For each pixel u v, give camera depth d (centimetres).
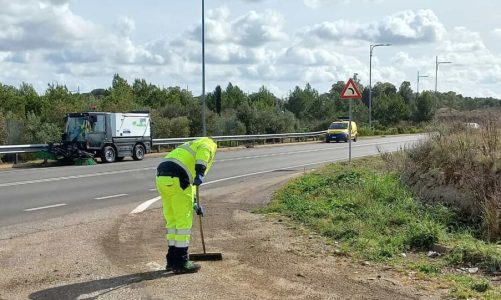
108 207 1221
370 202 1138
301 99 8756
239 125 4738
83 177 1883
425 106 8700
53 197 1386
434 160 1316
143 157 2914
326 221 992
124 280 629
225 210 1152
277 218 1052
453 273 702
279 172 2102
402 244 846
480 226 1037
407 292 600
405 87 11675
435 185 1228
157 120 4128
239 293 585
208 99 6988
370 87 6700
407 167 1400
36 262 705
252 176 1962
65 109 3656
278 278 647
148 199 1356
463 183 1162
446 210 1094
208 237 885
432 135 1467
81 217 1078
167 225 682
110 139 2666
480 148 1241
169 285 611
